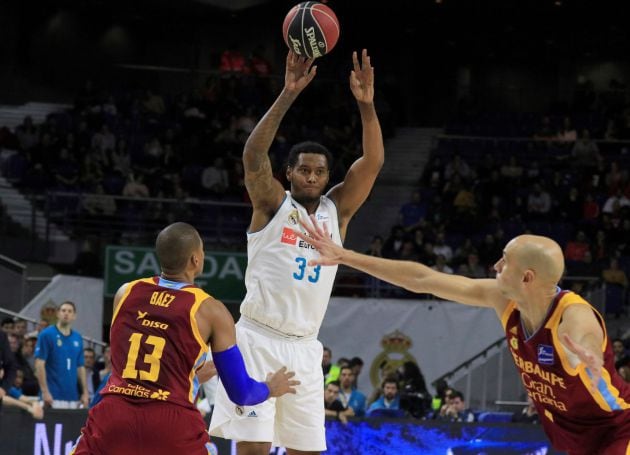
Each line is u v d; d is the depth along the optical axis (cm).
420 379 1909
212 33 3412
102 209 2358
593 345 483
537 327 507
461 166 2677
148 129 2817
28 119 2680
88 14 3272
